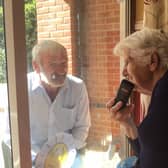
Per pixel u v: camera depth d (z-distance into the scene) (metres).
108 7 2.00
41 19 1.56
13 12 1.14
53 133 1.66
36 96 1.56
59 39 1.79
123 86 1.32
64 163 1.72
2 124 1.28
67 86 1.75
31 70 1.50
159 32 1.22
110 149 1.95
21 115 1.21
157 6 1.61
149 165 1.11
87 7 1.99
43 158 1.58
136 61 1.17
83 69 1.96
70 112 1.76
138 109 1.87
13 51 1.16
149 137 1.09
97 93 2.01
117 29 1.98
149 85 1.20
